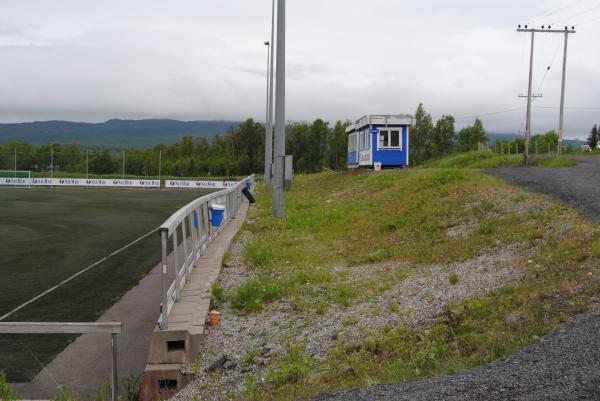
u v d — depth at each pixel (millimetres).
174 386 7070
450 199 17781
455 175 21047
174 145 122625
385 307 8930
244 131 104688
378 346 7055
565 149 73250
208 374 7270
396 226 16781
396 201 20203
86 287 12320
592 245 9398
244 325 9070
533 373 4996
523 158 37844
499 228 13289
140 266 14734
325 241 16734
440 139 87500
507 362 5492
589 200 13898
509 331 6492
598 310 6520
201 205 14305
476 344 6375
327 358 7215
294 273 12273
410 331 7375
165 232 7645
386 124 33469
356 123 37281
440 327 7109
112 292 11883
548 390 4566
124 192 47062
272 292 10422
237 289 10641
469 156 47812
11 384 7176
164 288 7652
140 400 6965
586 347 5391
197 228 13164
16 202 34844
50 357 8164
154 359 7379
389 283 10711
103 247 17734
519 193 16391
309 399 5652
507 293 7930
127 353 8320
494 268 10094
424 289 9578
